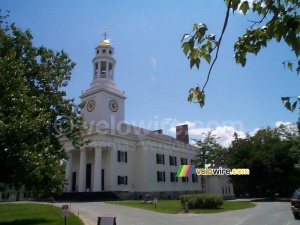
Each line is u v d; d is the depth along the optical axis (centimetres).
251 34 384
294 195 1939
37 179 1402
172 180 5006
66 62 2291
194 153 5812
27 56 2059
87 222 1758
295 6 345
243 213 2233
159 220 1848
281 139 5519
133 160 4675
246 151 4756
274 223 1636
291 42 322
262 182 4562
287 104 475
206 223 1684
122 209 2509
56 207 2555
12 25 2062
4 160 1275
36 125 1373
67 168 4569
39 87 2098
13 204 2927
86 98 5091
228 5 317
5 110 1330
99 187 4050
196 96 446
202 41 373
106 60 5247
